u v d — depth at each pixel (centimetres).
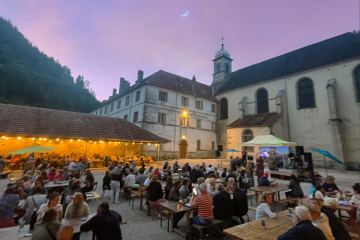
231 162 1661
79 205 471
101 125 2005
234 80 3722
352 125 2098
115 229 382
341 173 1816
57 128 1689
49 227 318
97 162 1944
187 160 2772
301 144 2456
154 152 2680
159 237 517
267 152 1984
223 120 3547
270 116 2639
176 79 3325
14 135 1441
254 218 668
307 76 2530
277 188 780
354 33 2500
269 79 2931
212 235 472
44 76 7144
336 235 389
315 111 2394
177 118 3072
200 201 486
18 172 1551
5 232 372
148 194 695
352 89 2144
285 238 292
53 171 934
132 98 3119
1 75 5400
